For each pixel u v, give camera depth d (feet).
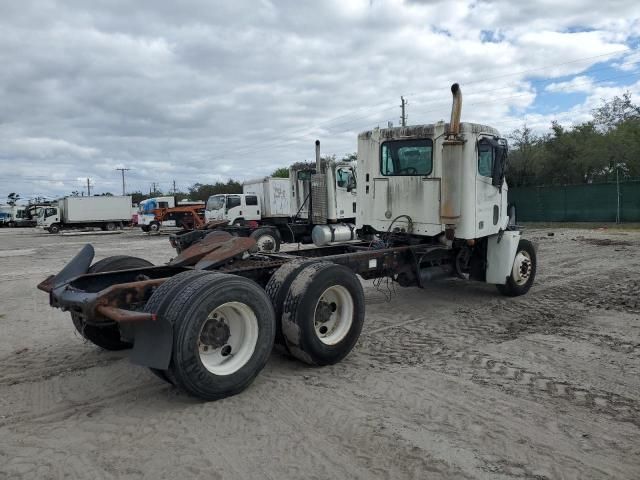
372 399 13.60
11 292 32.55
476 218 23.26
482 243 25.90
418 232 23.91
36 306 27.61
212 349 13.65
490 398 13.57
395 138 24.38
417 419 12.35
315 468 10.23
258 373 14.26
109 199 136.56
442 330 20.67
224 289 13.35
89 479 9.95
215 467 10.30
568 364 16.24
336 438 11.46
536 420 12.23
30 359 17.74
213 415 12.73
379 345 18.71
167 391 14.43
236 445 11.20
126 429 12.07
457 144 22.00
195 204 117.80
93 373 16.10
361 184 26.25
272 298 15.92
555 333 19.86
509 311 23.79
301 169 53.78
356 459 10.55
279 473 10.06
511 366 16.11
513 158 110.93
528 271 27.32
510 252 25.49
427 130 23.24
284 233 53.93
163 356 12.17
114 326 17.84
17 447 11.29
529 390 14.11
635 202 81.51
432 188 23.22
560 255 44.73
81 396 14.23
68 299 14.47
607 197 84.38
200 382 12.91
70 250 68.33
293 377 15.33
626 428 11.81
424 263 24.13
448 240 22.84
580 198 87.35
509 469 10.07
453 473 9.95
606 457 10.53
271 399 13.66
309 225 52.95
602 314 22.85
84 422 12.51
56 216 133.69
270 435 11.64
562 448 10.90
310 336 15.43
